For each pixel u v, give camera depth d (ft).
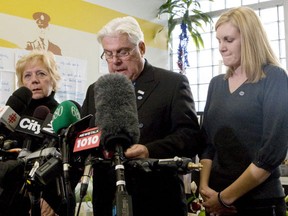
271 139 4.04
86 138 2.76
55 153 2.86
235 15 4.43
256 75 4.33
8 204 2.84
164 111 4.06
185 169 2.62
